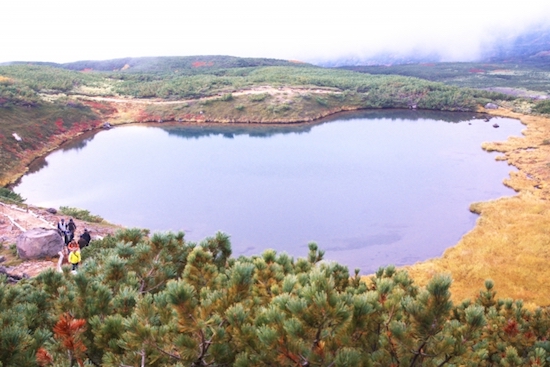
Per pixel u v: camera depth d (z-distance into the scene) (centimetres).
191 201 4800
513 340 803
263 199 4841
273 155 7288
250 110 11662
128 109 12006
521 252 2767
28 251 1966
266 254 743
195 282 711
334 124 10769
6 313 552
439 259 2953
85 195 5122
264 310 505
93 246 1678
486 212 3950
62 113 9844
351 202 4653
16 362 433
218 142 8694
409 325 461
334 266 821
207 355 479
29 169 6544
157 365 491
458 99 12525
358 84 15488
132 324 477
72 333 446
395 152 7225
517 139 7544
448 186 5134
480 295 993
